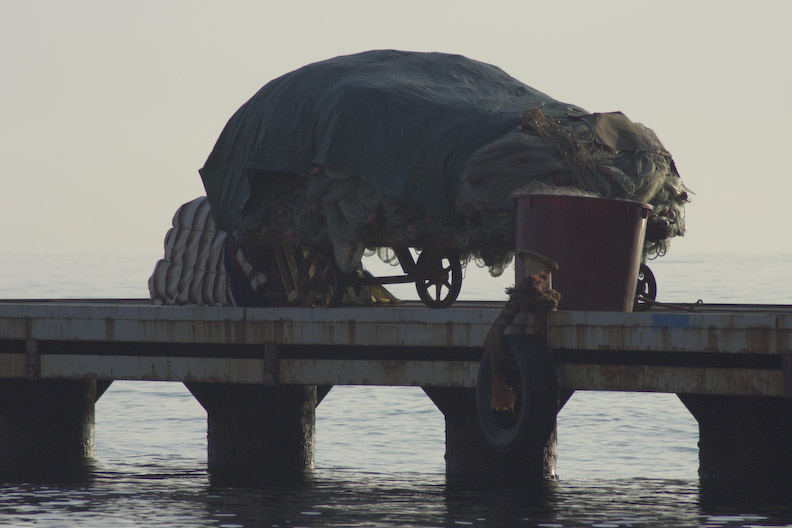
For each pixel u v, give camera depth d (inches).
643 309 2640.3
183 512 2111.2
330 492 2348.7
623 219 2175.2
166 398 4665.4
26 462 2802.7
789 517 2015.3
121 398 4675.2
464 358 2171.5
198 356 2356.1
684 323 1980.8
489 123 2347.4
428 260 2694.4
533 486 2361.0
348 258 2448.3
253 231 2596.0
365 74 2544.3
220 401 2738.7
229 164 2652.6
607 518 2016.5
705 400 2325.3
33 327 2448.3
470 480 2411.4
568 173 2266.2
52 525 1994.3
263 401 2736.2
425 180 2348.7
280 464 2763.3
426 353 2193.7
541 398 2016.5
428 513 2074.3
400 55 2640.3
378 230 2472.9
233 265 2741.1
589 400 4640.8
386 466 3031.5
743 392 1958.7
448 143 2345.0
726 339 1953.7
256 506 2172.7
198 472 2682.1
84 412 2930.6
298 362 2273.6
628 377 2036.2
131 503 2215.8
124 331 2383.1
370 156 2407.7
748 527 1943.9
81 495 2317.9
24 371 2465.6
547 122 2314.2
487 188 2277.3
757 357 1955.0
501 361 2062.0
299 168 2496.3
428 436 3688.5
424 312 2170.3
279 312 2269.9
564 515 2047.2
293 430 2780.5
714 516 2028.8
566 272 2155.5
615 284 2174.0
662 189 2395.4
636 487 2369.6
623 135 2352.4
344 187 2438.5
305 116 2518.5
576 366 2071.9
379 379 2219.5
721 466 2329.0
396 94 2452.0
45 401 2837.1
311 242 2524.6
